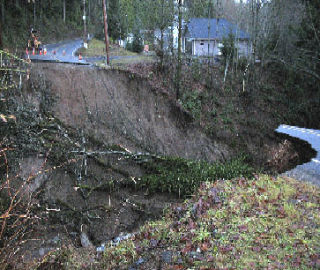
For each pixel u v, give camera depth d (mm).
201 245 5910
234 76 30516
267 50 33969
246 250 5508
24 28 27547
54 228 10172
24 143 11828
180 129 19625
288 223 6414
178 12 23562
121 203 11836
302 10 33125
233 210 7383
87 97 16234
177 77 21984
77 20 47656
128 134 16266
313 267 4793
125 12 32531
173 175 12914
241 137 22844
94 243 10305
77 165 12461
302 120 29359
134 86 18875
